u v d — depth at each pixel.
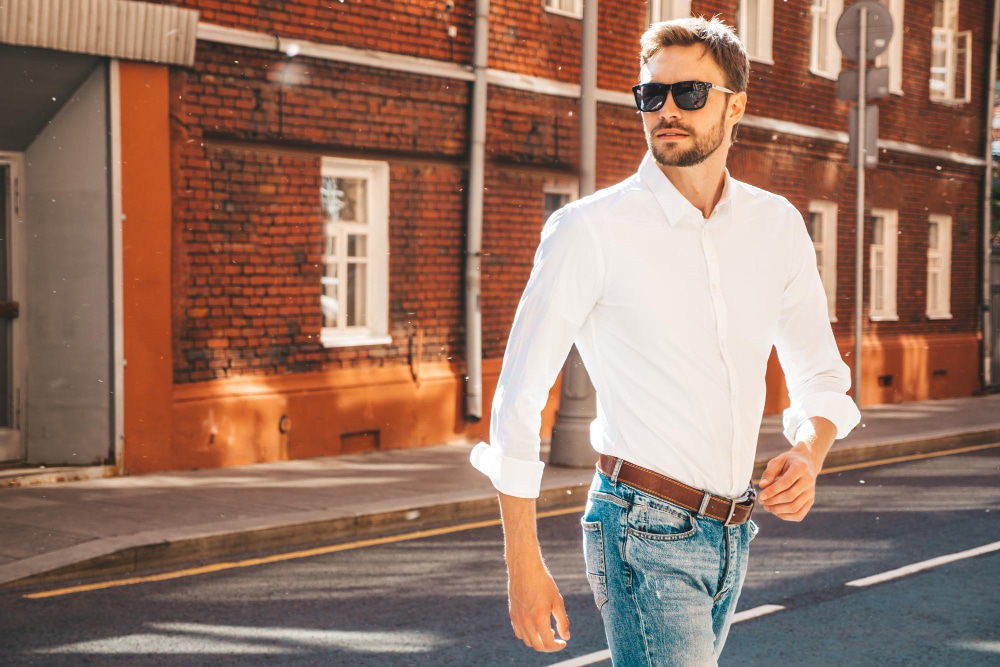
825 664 5.48
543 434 14.73
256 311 11.53
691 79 2.51
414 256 13.05
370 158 12.52
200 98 10.95
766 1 17.98
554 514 9.66
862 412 18.59
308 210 11.95
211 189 11.09
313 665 5.38
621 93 15.30
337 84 12.13
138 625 6.07
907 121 21.22
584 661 5.47
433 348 13.27
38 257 10.37
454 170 13.41
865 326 20.30
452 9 13.21
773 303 2.62
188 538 7.71
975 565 7.73
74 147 10.30
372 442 12.62
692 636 2.49
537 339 2.48
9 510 8.66
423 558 7.82
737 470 2.57
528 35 14.17
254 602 6.57
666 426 2.53
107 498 9.24
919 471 12.70
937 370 21.72
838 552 8.15
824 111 19.33
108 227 10.35
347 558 7.81
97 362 10.39
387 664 5.40
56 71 9.96
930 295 22.12
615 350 2.56
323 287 12.40
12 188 10.29
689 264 2.52
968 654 5.66
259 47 11.31
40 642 5.73
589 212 2.52
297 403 11.80
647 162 2.60
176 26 10.45
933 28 21.94
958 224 22.52
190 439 10.91
